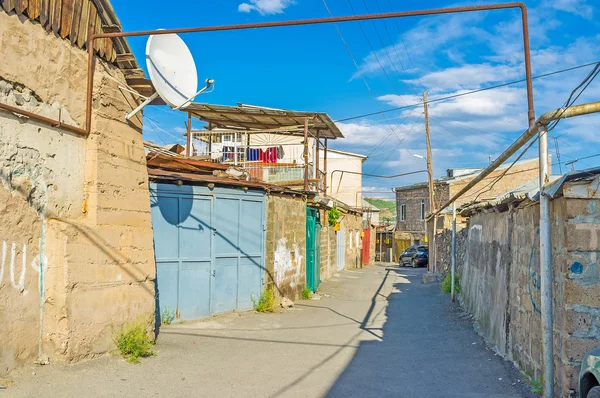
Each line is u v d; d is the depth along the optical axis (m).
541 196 5.56
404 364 7.68
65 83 6.64
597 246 5.19
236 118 17.59
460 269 15.89
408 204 45.09
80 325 6.46
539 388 5.88
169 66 7.74
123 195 7.63
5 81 5.67
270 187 12.77
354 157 42.09
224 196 11.26
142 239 7.98
